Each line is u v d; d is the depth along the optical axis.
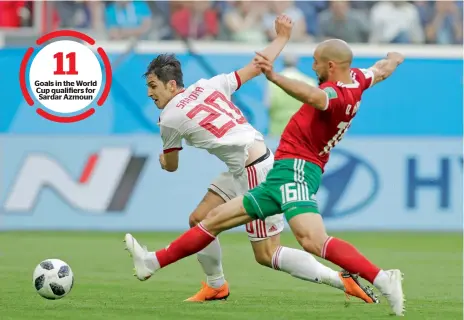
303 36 39.69
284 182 15.80
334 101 15.40
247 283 22.05
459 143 37.94
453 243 33.16
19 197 35.69
